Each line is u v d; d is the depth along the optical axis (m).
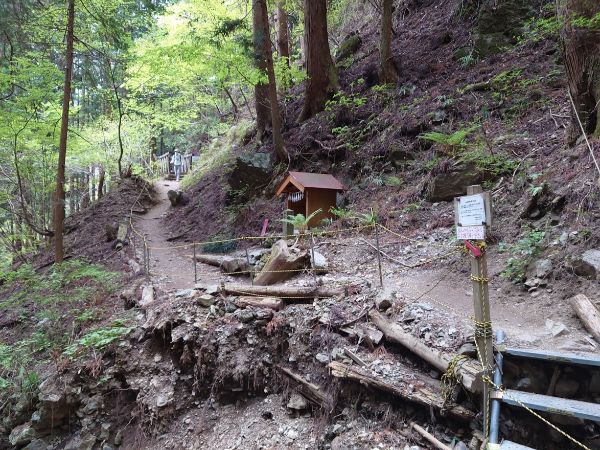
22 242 16.41
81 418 5.42
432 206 7.23
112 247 11.33
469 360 3.38
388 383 3.64
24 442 5.42
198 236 11.52
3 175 14.62
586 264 4.18
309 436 4.04
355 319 4.50
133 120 18.31
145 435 5.07
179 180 21.38
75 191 21.69
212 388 5.04
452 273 5.43
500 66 9.45
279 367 4.76
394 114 10.08
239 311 5.34
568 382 3.22
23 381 5.95
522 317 4.16
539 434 3.06
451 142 7.47
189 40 12.11
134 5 13.65
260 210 10.78
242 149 16.03
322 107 13.03
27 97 10.78
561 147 6.19
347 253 6.88
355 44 15.65
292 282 5.84
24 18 11.45
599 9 5.32
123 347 5.70
